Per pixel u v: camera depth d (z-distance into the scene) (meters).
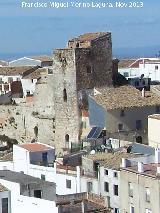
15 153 135.12
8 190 101.06
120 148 134.88
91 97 155.75
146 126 155.50
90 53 159.75
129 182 110.69
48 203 95.94
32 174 129.62
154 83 185.88
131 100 155.88
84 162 124.00
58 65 161.75
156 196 104.75
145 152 130.00
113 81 167.25
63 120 162.50
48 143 167.75
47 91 168.62
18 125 175.88
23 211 99.44
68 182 124.31
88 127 156.75
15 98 182.88
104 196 111.06
